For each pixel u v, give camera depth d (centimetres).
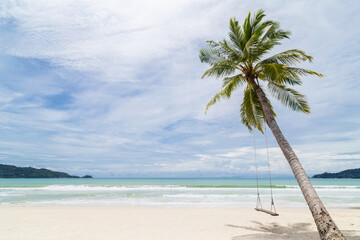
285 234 752
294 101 809
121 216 1070
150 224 904
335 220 984
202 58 920
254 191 2845
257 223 946
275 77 723
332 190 3181
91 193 2439
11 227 818
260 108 937
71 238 686
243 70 851
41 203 1612
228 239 685
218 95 899
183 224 910
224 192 2661
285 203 1720
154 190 2950
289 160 645
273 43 818
